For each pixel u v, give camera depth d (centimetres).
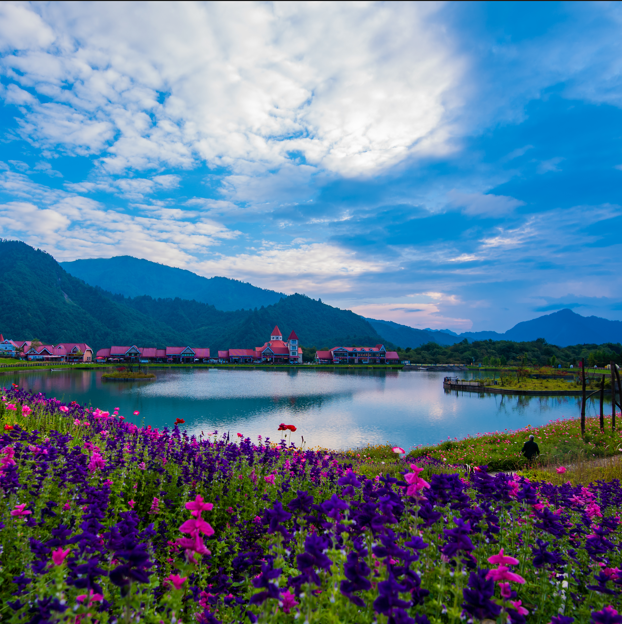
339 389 7012
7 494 532
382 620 274
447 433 3259
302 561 307
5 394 1628
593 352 13012
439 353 19375
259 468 941
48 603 296
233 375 10488
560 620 354
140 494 761
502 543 505
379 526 367
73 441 1195
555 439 2247
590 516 659
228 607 421
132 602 304
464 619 323
